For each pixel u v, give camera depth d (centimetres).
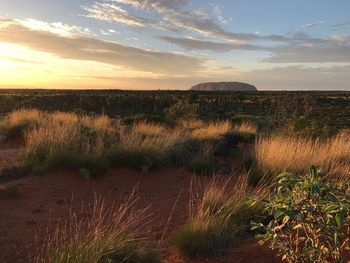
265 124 1847
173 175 884
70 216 566
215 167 954
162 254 451
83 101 4447
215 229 468
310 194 311
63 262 383
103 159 843
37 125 1339
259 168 835
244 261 417
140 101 4800
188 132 1375
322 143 1085
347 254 373
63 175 779
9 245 463
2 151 1002
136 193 727
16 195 650
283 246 352
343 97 8794
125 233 480
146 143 976
